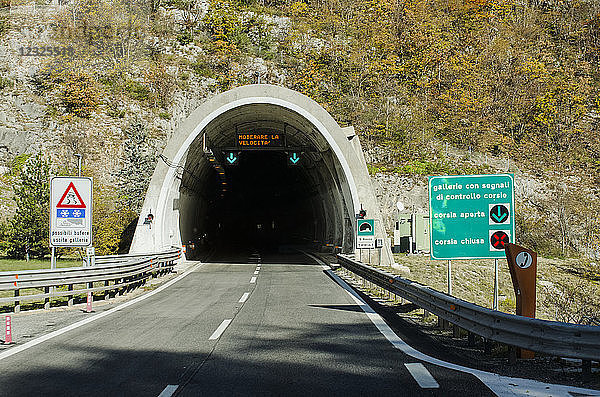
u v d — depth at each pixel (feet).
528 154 240.53
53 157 228.84
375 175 211.20
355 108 257.55
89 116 249.55
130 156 198.18
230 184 220.02
